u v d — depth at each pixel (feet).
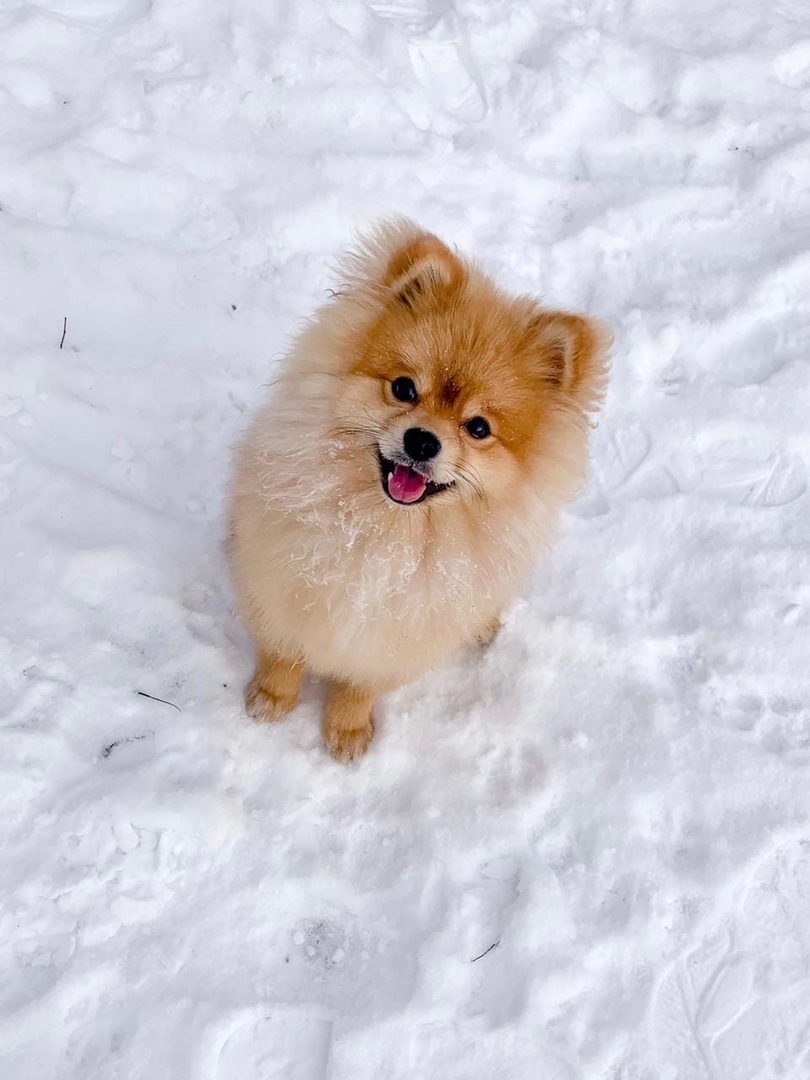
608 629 3.26
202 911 2.77
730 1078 2.75
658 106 4.20
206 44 3.90
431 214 3.79
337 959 2.80
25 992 2.62
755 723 3.17
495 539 2.59
